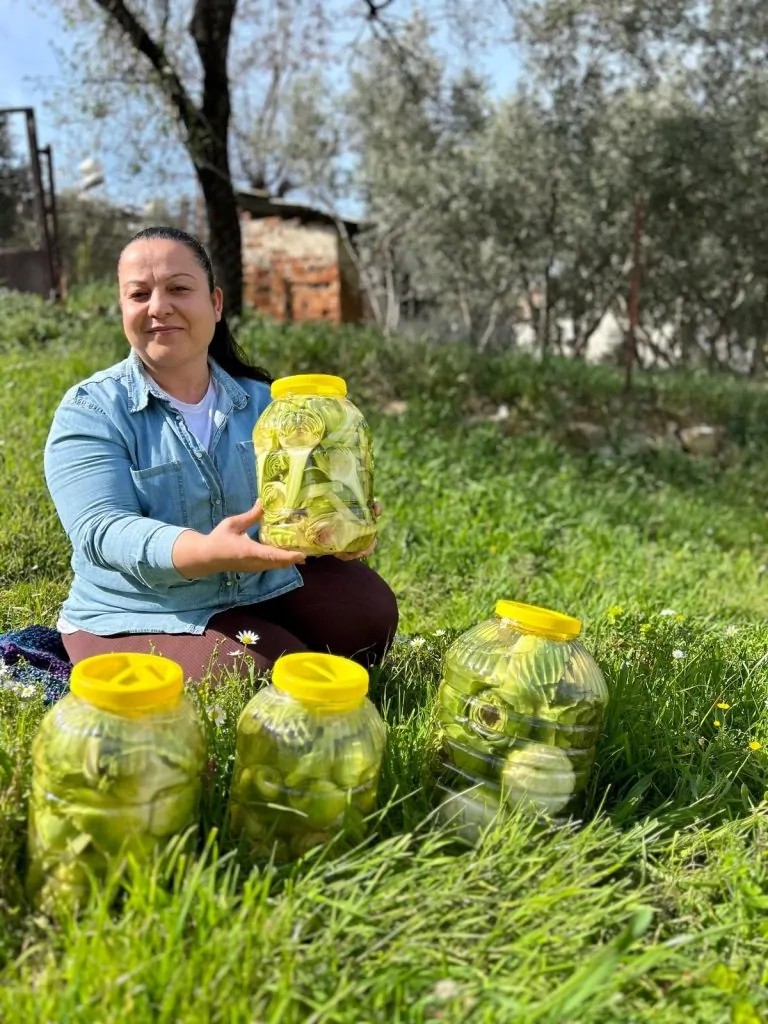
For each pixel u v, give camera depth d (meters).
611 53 9.98
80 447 2.32
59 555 3.65
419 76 11.05
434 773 1.97
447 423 7.78
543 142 10.29
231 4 8.06
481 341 14.20
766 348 15.31
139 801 1.48
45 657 2.58
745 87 10.38
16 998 1.27
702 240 12.07
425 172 11.34
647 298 13.76
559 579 4.52
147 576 2.16
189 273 2.42
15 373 6.65
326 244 13.34
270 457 2.00
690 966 1.55
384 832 1.86
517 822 1.79
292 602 2.73
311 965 1.40
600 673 2.00
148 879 1.45
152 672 1.60
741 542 6.18
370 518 2.06
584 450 8.09
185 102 7.87
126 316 2.43
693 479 7.93
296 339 8.40
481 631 2.02
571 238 11.63
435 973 1.42
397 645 2.98
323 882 1.59
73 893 1.48
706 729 2.49
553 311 14.44
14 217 11.88
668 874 1.85
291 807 1.63
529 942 1.51
